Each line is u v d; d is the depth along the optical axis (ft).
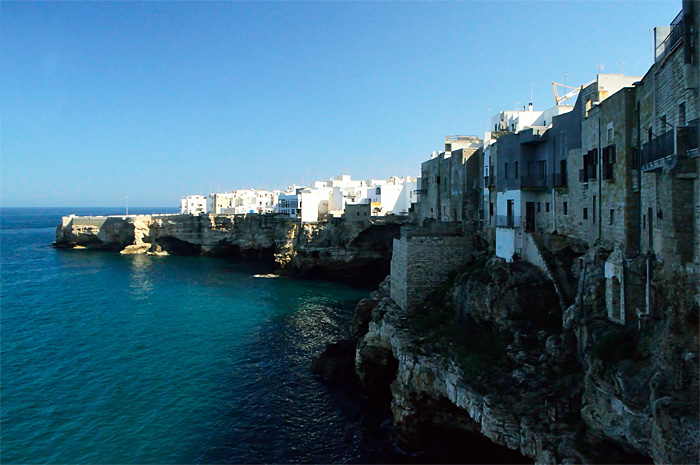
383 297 161.27
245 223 381.60
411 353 105.40
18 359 148.15
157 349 158.20
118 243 444.14
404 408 100.89
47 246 504.84
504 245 122.01
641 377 58.08
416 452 99.30
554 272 100.99
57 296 244.01
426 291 138.41
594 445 63.31
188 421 109.29
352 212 292.40
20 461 92.58
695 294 53.16
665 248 58.59
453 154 175.42
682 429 47.83
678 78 57.52
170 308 216.33
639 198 73.00
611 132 82.64
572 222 101.86
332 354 141.69
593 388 65.82
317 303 224.74
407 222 265.75
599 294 79.46
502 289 102.63
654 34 69.77
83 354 153.28
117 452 96.17
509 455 90.68
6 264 362.33
